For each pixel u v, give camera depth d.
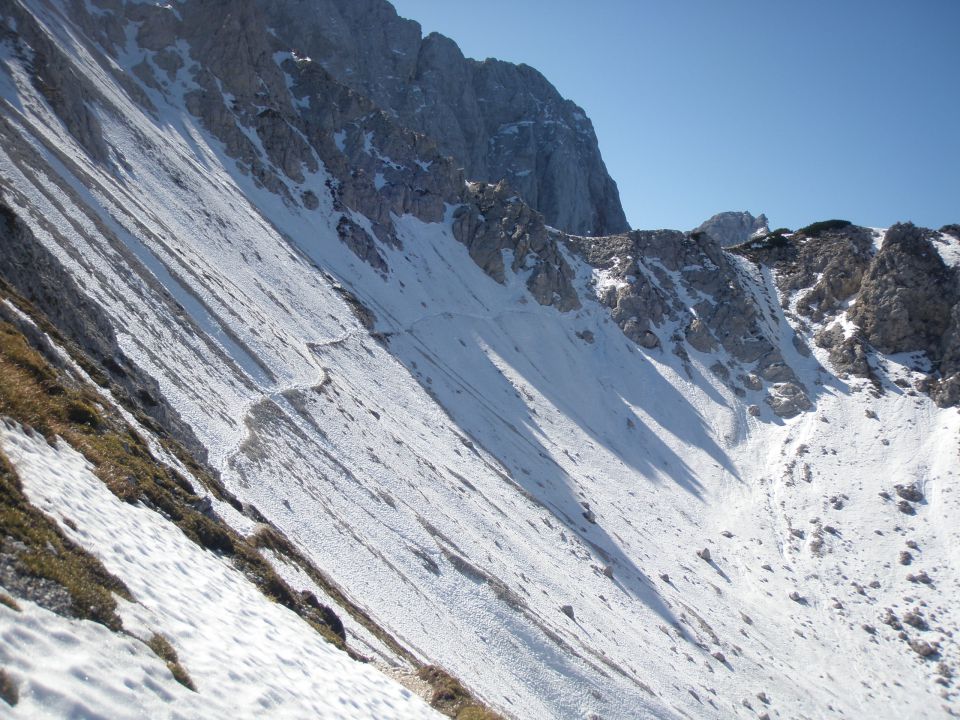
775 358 149.62
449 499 67.75
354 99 166.00
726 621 85.00
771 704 70.50
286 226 119.81
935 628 92.62
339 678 17.50
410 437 78.12
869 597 97.94
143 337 45.97
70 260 44.53
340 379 77.88
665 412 137.00
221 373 54.00
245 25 147.50
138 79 123.88
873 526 110.69
